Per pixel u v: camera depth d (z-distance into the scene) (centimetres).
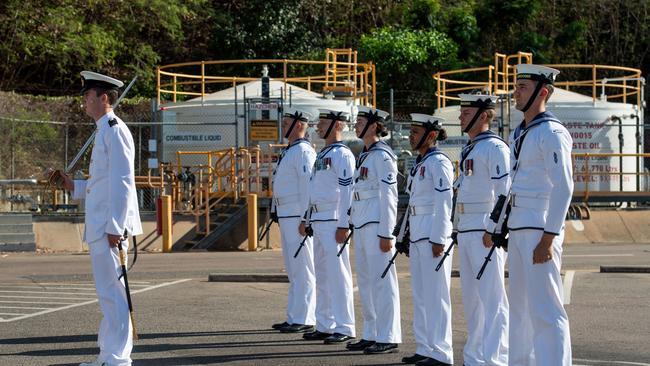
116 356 1557
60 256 3969
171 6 7294
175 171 4931
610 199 5097
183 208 4653
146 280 2980
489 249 1587
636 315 2231
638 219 5094
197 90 7962
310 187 1997
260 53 7994
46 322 2175
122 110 6844
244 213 4419
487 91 5134
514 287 1404
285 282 2880
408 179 1773
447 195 1669
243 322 2178
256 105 4775
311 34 8144
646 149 7575
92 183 1568
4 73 7131
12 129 5178
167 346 1880
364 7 8444
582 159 5116
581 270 3192
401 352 1830
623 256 3819
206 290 2723
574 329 2045
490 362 1579
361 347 1858
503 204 1416
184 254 4053
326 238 1948
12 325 2134
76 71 7400
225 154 4525
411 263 1748
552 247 1343
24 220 4241
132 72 7400
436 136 1739
